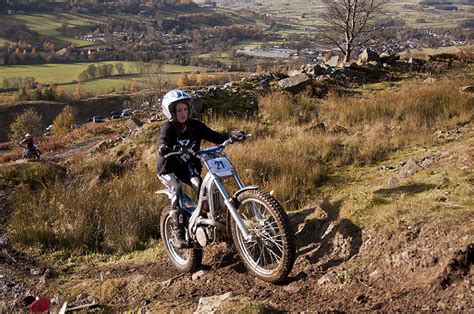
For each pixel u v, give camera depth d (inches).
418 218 171.0
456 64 829.2
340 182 312.0
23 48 5693.9
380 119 466.0
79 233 275.0
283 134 445.4
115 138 544.1
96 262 254.5
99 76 4490.7
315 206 221.0
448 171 222.4
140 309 178.9
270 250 179.0
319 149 375.9
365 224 183.6
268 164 337.4
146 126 506.3
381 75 759.1
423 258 153.9
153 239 273.3
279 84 648.4
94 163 410.6
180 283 201.5
